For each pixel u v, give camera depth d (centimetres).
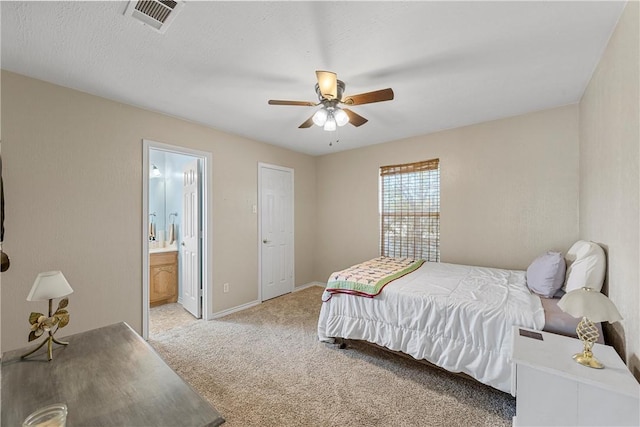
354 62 191
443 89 233
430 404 177
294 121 307
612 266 167
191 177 351
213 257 329
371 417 166
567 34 162
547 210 280
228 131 343
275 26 154
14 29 154
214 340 269
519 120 294
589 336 124
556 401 120
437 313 199
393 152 391
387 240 401
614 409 110
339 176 452
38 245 209
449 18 149
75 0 134
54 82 215
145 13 145
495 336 176
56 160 217
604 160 181
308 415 168
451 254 342
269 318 329
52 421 80
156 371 114
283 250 425
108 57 183
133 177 260
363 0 136
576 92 240
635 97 130
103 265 241
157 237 432
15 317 199
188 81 217
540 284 211
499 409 171
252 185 377
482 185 318
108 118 246
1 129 194
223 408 174
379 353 243
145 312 265
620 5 140
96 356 126
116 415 89
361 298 237
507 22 152
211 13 144
